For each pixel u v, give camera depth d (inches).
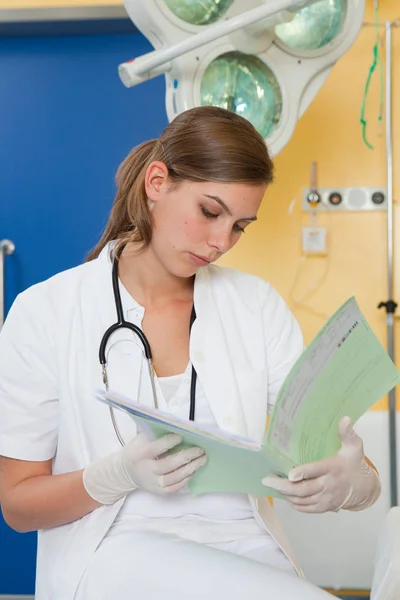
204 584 44.9
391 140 105.0
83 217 110.2
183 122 54.7
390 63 104.7
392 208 105.2
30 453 54.8
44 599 53.6
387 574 49.3
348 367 48.6
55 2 106.0
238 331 59.8
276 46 80.1
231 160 51.4
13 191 110.7
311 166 105.7
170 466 47.7
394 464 103.3
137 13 77.0
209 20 77.2
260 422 57.5
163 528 52.9
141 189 56.2
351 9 80.3
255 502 54.6
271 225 108.2
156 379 55.4
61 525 53.6
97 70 110.3
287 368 59.9
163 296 58.7
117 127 110.1
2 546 107.8
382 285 107.3
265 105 80.5
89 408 54.6
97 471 50.8
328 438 50.7
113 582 48.4
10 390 55.1
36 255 110.5
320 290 107.9
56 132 110.5
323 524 104.4
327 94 107.7
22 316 56.1
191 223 52.7
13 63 110.7
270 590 43.5
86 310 56.8
